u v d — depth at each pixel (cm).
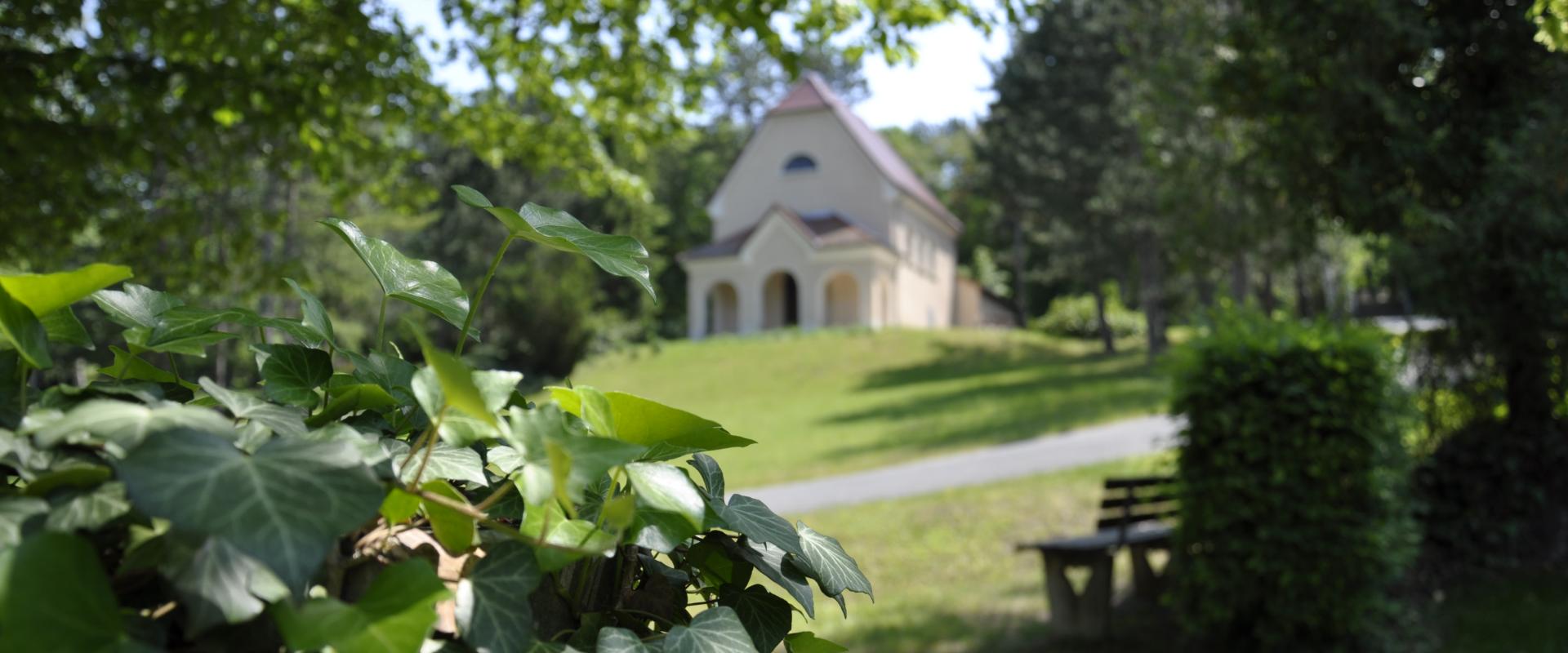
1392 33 661
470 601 59
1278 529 515
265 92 608
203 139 645
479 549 65
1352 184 686
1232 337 546
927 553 884
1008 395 2275
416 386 62
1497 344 671
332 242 2164
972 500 1057
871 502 1141
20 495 51
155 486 46
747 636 70
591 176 888
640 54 743
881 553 888
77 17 570
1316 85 711
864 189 3794
